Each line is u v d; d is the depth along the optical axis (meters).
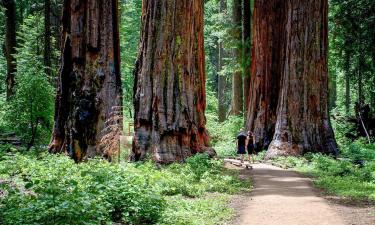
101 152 16.34
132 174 10.79
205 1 44.06
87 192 8.36
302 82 22.09
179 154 16.73
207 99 48.62
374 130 28.56
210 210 10.16
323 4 22.47
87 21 17.11
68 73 17.33
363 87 34.44
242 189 13.34
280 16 25.38
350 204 11.20
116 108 16.98
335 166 16.98
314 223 9.13
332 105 47.62
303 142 21.59
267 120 25.34
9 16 31.11
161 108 16.95
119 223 8.48
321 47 22.33
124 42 42.91
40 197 7.46
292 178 15.60
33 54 30.41
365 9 28.19
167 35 17.30
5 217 7.14
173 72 17.25
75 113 16.78
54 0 35.03
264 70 25.67
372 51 28.50
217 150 26.66
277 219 9.50
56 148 17.25
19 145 21.05
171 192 11.88
